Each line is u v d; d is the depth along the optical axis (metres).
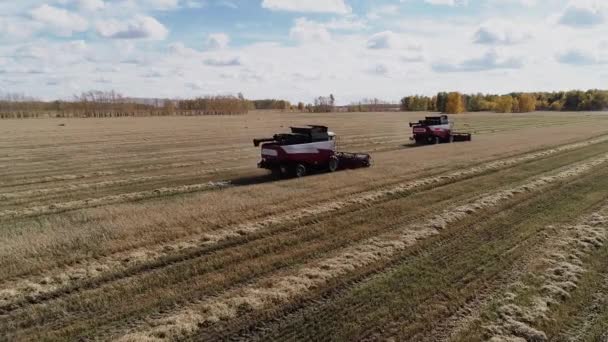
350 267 7.88
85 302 6.60
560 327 5.93
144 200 14.07
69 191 15.79
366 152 26.23
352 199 13.26
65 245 9.07
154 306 6.50
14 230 10.31
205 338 5.66
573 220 10.86
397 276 7.55
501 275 7.58
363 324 5.98
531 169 18.86
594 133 39.19
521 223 10.61
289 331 5.82
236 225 10.57
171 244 9.23
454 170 18.77
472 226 10.40
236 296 6.80
